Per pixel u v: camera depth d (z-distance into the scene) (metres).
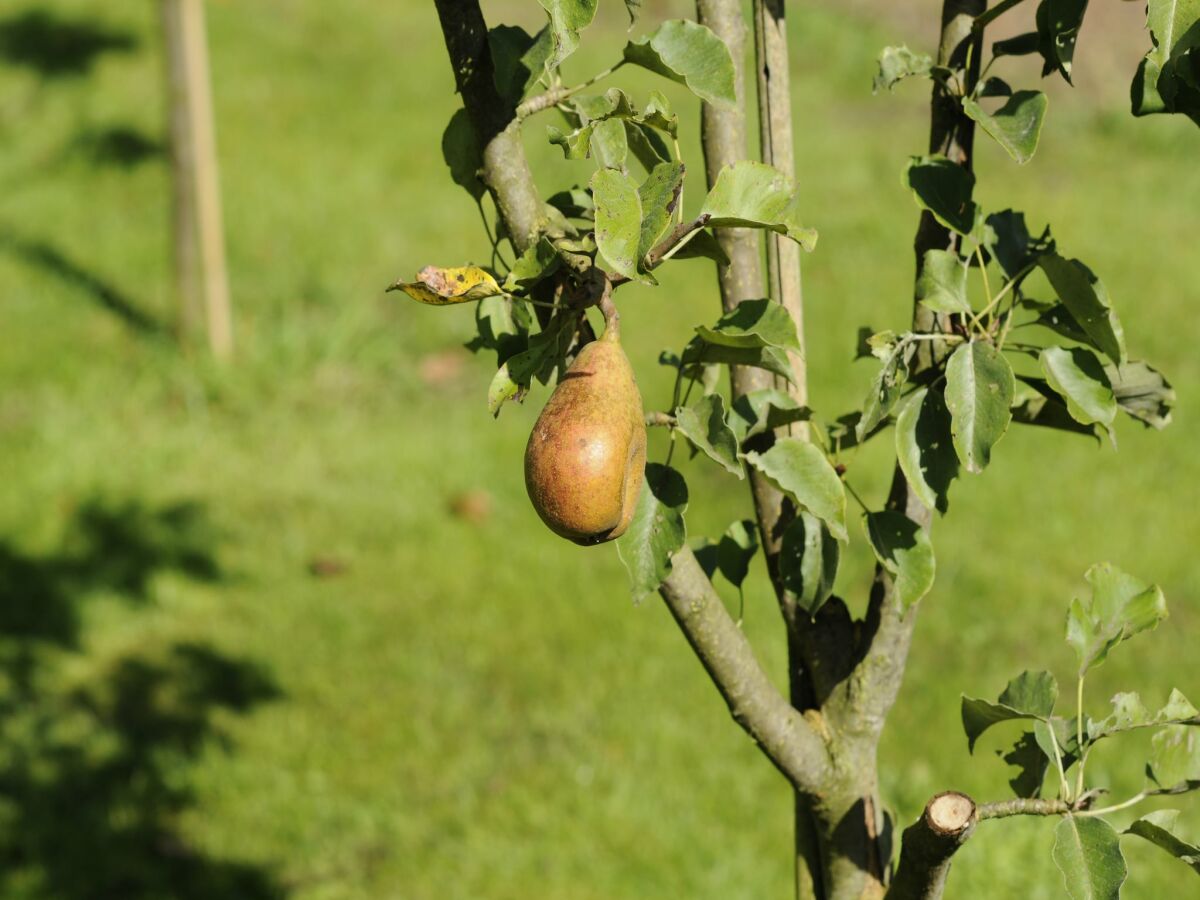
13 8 12.76
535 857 4.57
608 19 12.80
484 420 7.45
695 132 10.20
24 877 4.54
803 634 1.95
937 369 1.77
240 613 5.91
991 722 1.77
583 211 1.85
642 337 7.93
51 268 8.84
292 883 4.54
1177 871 4.32
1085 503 6.39
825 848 1.98
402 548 6.29
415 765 5.02
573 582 5.99
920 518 1.87
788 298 1.90
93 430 7.20
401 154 10.58
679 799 4.79
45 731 5.23
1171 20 1.39
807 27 12.98
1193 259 8.77
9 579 6.13
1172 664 5.38
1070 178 10.15
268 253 9.11
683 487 1.61
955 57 1.74
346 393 7.75
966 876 4.09
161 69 11.84
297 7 13.31
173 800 4.91
